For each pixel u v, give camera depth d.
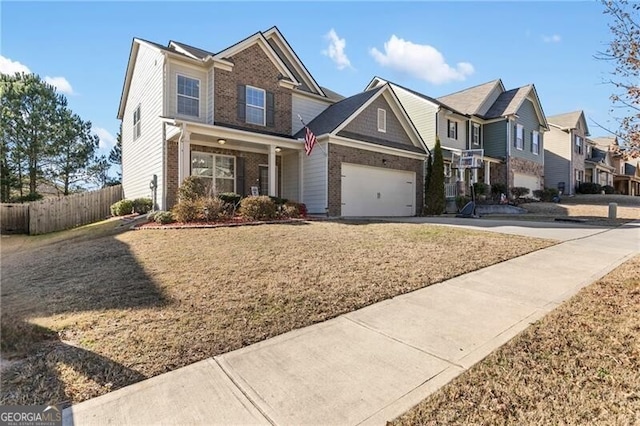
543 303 4.50
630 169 42.69
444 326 3.87
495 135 23.67
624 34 4.50
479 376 2.87
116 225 12.12
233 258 6.41
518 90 24.98
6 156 23.95
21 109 24.84
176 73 13.11
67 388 2.73
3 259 7.95
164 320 3.95
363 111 15.67
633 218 15.37
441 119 21.00
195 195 11.02
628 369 2.89
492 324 3.90
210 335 3.62
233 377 2.91
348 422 2.38
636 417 2.32
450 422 2.35
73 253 7.70
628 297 4.49
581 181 31.33
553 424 2.29
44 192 28.23
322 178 13.83
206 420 2.40
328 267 5.90
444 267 6.06
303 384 2.82
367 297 4.71
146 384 2.81
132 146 16.83
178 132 11.47
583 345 3.31
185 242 7.79
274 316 4.09
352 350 3.37
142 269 5.89
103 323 3.87
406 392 2.70
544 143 30.38
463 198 19.19
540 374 2.87
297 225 10.18
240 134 12.25
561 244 8.09
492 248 7.48
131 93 17.00
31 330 3.67
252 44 14.47
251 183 14.90
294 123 16.53
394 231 9.29
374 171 15.61
